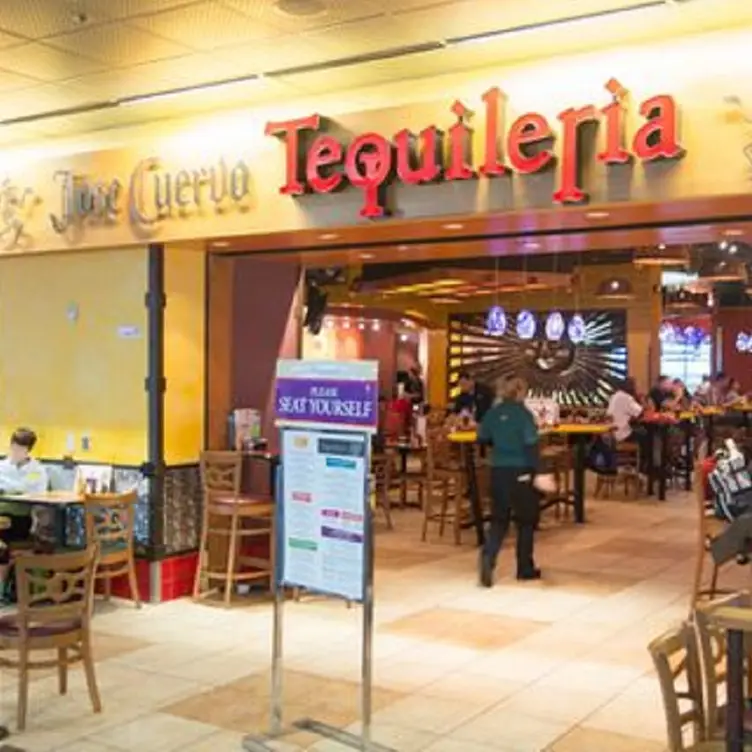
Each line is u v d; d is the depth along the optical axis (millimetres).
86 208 7645
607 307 18438
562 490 12625
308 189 6535
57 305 8070
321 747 4641
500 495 8023
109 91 6797
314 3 5125
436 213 6082
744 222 6133
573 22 5359
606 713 5109
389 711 5133
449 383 20469
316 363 4727
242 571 7785
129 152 7422
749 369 24469
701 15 5246
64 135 8016
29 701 5246
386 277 15938
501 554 9328
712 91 5215
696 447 14266
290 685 5543
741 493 5023
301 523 4777
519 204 5785
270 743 4680
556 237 6848
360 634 6582
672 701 3197
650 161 5379
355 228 6531
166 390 7570
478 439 8305
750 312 24484
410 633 6602
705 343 23828
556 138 5652
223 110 7207
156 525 7477
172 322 7617
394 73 6320
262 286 8492
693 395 18562
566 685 5551
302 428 4789
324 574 4672
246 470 7984
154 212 7305
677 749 3189
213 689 5469
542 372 19156
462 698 5332
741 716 3150
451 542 9984
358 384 4539
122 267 7688
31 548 7242
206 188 7043
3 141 8227
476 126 5914
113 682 5574
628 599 7551
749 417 17672
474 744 4688
